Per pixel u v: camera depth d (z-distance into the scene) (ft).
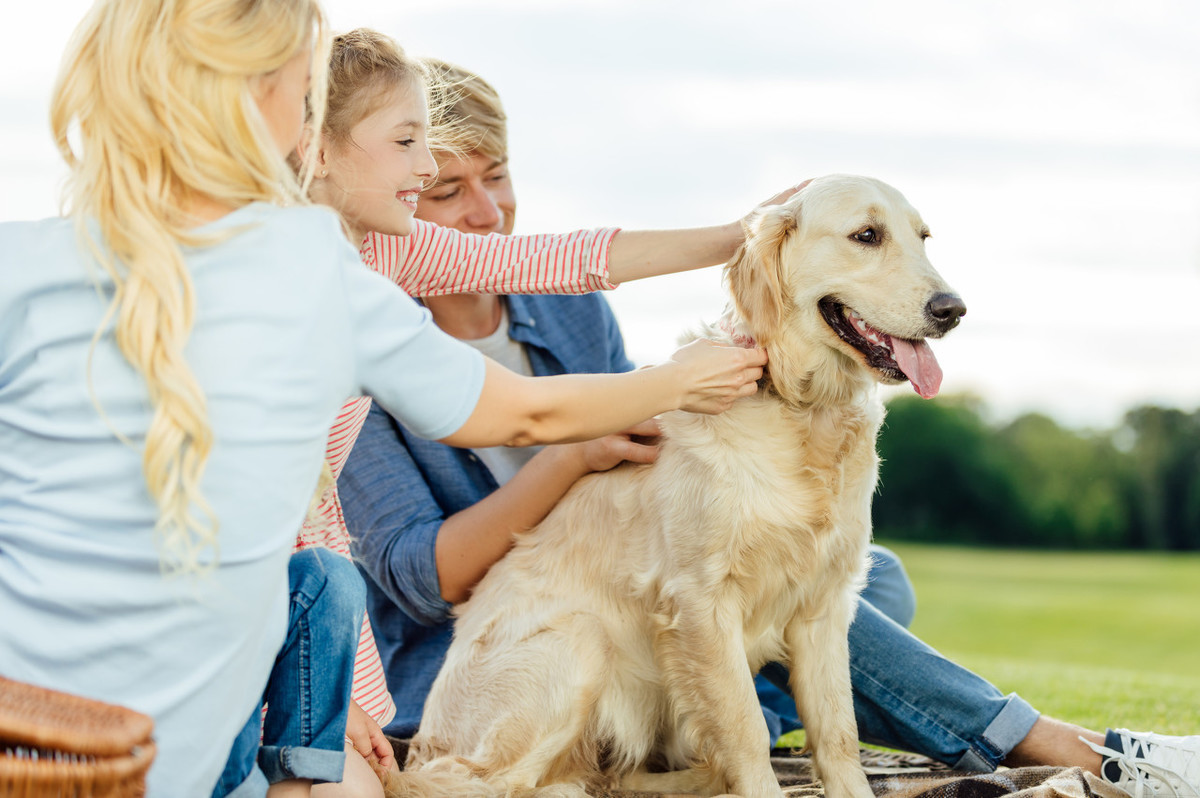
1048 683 13.91
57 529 4.93
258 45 5.24
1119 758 8.23
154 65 5.08
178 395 4.77
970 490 76.43
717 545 8.43
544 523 9.59
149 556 4.94
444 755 9.08
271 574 5.25
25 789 4.04
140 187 5.03
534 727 8.71
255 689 5.63
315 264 5.28
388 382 5.70
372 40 8.04
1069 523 75.36
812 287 8.65
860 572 8.99
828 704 8.68
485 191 10.50
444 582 9.71
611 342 11.64
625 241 9.14
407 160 8.03
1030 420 76.23
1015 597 53.98
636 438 9.32
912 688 9.05
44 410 4.99
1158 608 50.24
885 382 8.64
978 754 8.92
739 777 8.34
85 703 4.44
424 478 10.42
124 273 4.99
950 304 8.38
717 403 7.32
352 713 7.72
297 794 6.43
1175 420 74.23
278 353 5.09
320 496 7.27
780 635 9.14
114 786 4.20
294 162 7.66
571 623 9.02
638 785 9.23
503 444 6.23
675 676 8.64
